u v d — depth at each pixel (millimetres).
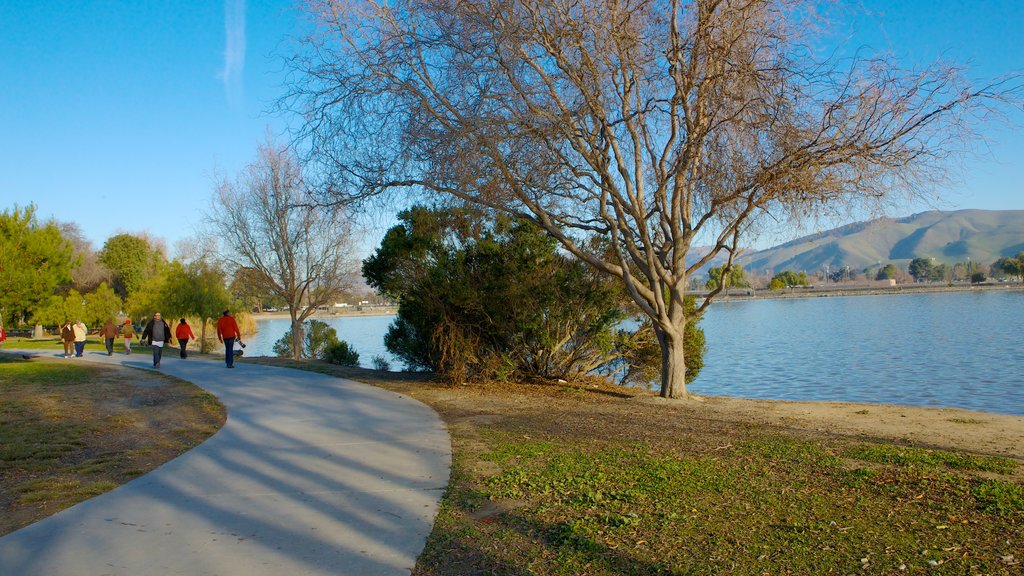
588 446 9070
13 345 37062
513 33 11227
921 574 4500
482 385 16469
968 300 87312
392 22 12508
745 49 11750
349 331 61406
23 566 4863
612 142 12688
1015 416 12180
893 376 25484
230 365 20984
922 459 7898
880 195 11773
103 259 65125
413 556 5078
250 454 8609
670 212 13891
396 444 9227
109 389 15172
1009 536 5176
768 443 9180
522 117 11719
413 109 12008
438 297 16359
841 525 5523
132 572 4766
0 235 24969
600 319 17047
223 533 5594
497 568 4820
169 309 33438
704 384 24875
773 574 4543
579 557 4973
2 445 9023
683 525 5602
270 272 33188
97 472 7750
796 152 11469
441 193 12656
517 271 16172
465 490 6859
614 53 12070
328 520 5934
